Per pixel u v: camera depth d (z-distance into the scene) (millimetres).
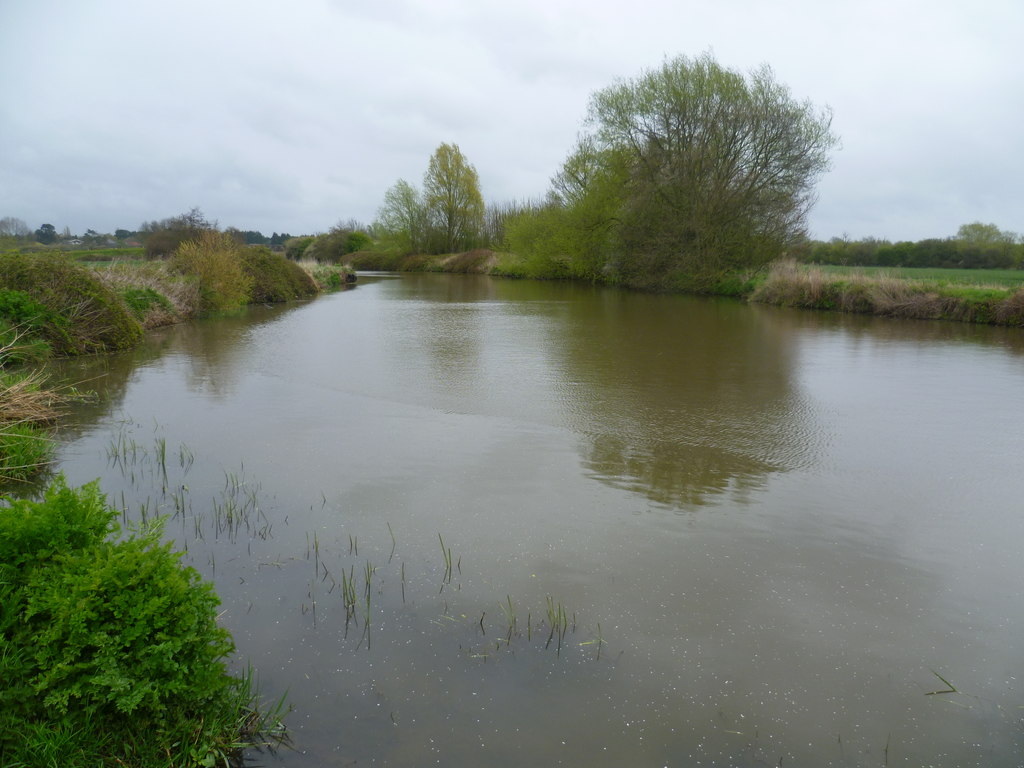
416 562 3799
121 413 6930
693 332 14258
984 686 2836
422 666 2900
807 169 24250
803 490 4980
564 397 7871
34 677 2230
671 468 5414
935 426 6809
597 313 18484
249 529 4195
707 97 25703
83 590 2336
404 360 10312
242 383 8477
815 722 2619
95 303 10859
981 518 4520
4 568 2436
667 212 26969
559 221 34562
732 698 2738
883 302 17844
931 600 3484
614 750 2449
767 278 22688
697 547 4016
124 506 4434
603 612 3324
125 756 2258
